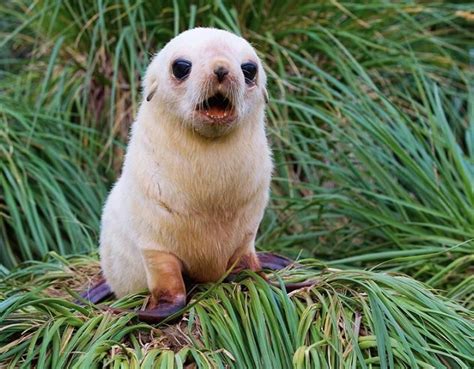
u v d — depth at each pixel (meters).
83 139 10.33
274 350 6.10
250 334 6.15
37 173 9.47
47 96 10.77
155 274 6.53
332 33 10.38
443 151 9.35
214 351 6.04
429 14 11.47
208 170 6.22
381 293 6.52
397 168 9.22
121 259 6.86
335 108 10.04
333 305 6.40
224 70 5.79
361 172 9.66
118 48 9.77
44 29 11.15
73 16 10.52
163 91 6.25
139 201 6.47
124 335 6.23
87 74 9.97
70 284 7.99
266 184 6.60
